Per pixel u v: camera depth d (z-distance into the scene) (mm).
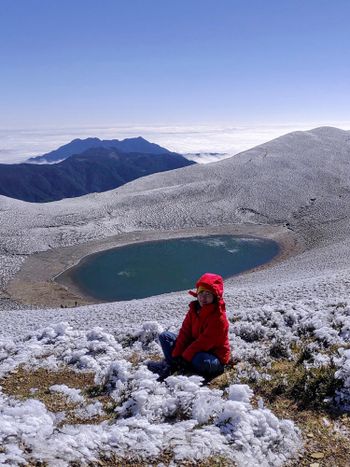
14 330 24812
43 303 60750
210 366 8070
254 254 89812
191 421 5961
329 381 7051
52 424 6145
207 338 8211
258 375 7859
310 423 6324
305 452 5656
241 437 5586
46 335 12094
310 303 14039
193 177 157000
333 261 57406
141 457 5125
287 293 26188
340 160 164250
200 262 84688
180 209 124812
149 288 69688
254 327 10836
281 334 10422
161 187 151750
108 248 95438
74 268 80438
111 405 7199
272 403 6953
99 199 138625
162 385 7547
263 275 60281
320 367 7664
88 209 123625
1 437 5016
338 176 147625
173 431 5629
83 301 62062
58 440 5070
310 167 156000
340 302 13273
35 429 5391
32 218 113625
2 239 97125
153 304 29312
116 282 72562
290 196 132000
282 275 54438
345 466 5359
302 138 192875
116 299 63875
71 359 9852
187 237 104938
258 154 174750
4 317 31266
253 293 28125
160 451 5258
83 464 4848
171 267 81500
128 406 6805
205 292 8172
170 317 24266
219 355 8336
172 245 97875
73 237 102188
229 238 103812
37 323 26797
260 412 6055
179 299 30484
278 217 119062
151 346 10836
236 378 7926
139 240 102438
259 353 9125
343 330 9672
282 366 8555
